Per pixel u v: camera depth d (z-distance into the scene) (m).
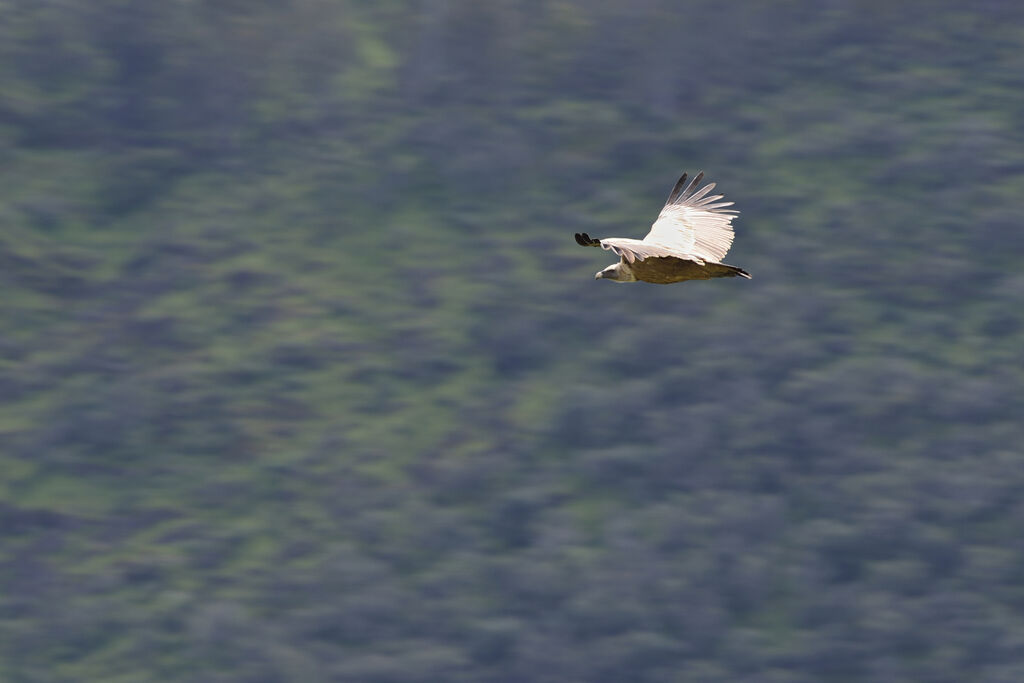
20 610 56.84
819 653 52.47
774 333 70.00
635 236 78.69
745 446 64.00
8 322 73.44
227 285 76.69
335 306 74.56
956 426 63.94
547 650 53.00
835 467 62.44
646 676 52.59
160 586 57.88
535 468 63.69
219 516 62.00
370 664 53.06
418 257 78.81
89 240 80.25
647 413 65.81
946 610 54.28
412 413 67.75
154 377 70.25
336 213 82.62
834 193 79.62
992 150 80.31
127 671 53.47
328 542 60.06
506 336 71.25
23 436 66.25
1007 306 71.19
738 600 55.94
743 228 78.31
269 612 56.12
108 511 62.50
